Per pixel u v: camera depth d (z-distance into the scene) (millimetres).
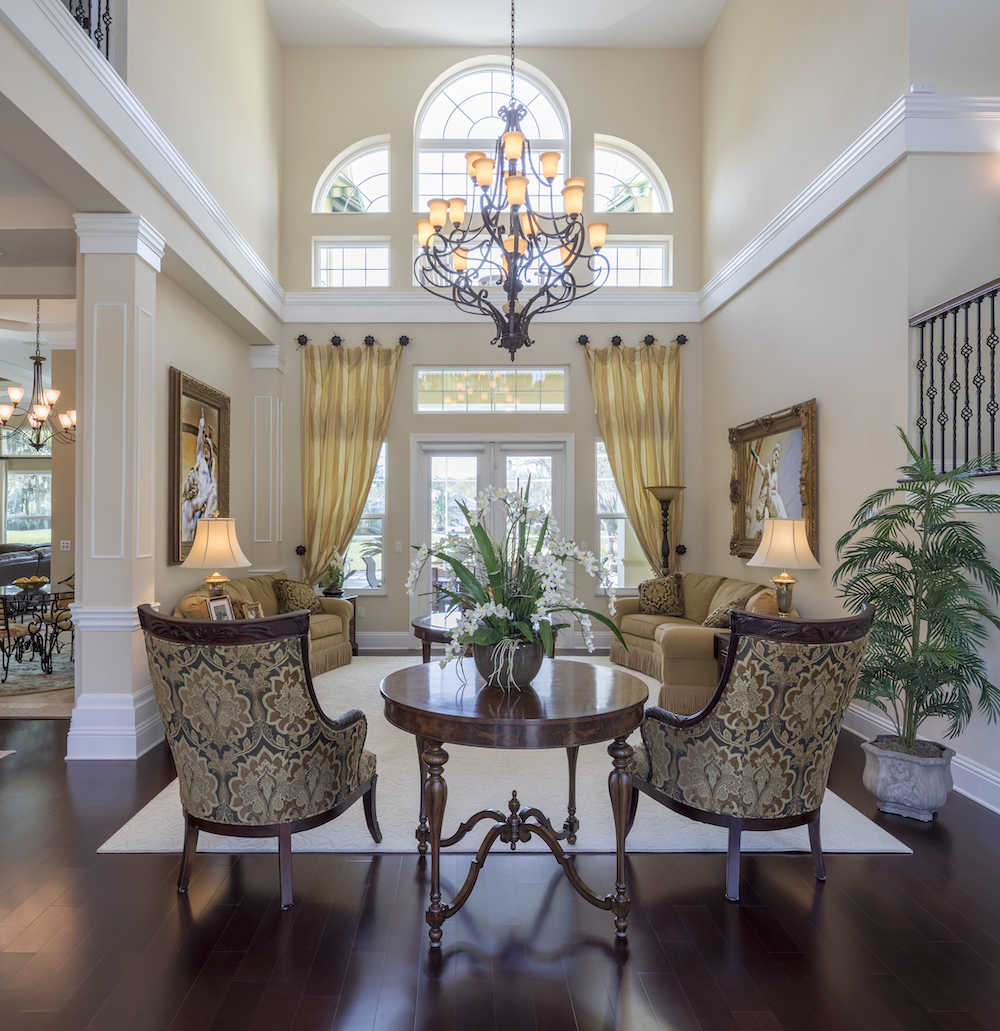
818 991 2043
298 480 7457
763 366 5906
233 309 5789
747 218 6273
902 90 3996
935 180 3934
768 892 2602
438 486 7625
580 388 7551
